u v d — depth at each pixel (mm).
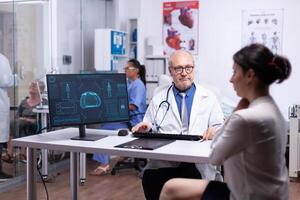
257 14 5254
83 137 2451
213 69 5504
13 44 4293
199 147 2156
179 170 2479
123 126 4117
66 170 4789
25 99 4266
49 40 4828
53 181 4293
